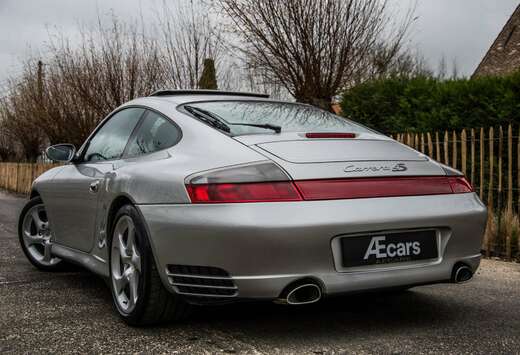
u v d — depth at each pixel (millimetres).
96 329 3070
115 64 13078
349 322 3205
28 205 4812
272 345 2787
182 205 2723
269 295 2566
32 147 24016
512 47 20672
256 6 9766
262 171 2646
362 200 2697
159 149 3254
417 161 3074
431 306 3613
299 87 9836
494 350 2736
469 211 2961
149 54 12945
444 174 3047
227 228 2541
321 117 3652
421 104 7441
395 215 2719
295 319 3262
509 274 4863
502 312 3477
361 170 2805
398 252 2768
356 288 2674
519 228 5691
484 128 6566
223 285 2645
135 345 2793
